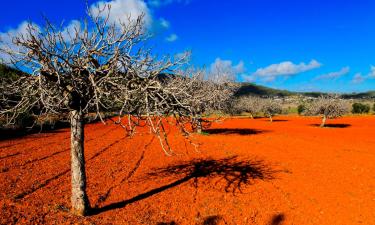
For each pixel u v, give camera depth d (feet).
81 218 34.47
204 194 45.44
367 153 82.02
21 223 32.63
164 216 36.63
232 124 187.01
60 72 28.78
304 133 134.31
